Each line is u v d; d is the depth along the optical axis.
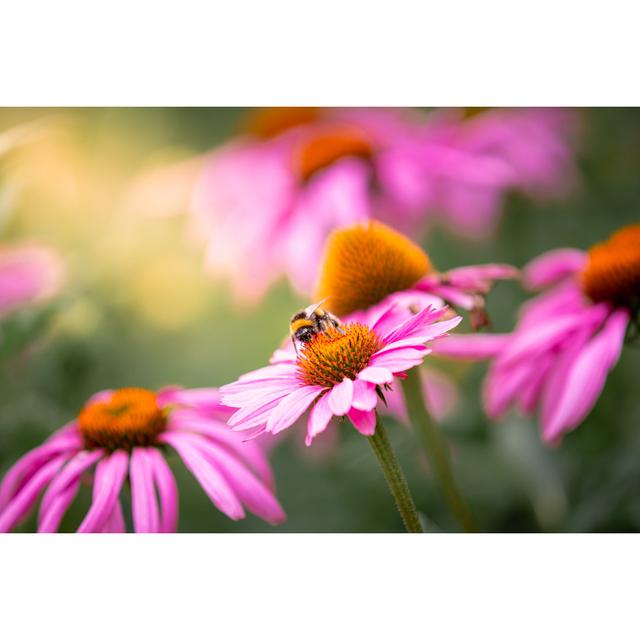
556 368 0.52
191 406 0.51
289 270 0.63
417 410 0.49
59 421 0.58
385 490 0.60
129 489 0.48
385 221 0.67
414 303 0.47
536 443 0.57
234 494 0.46
